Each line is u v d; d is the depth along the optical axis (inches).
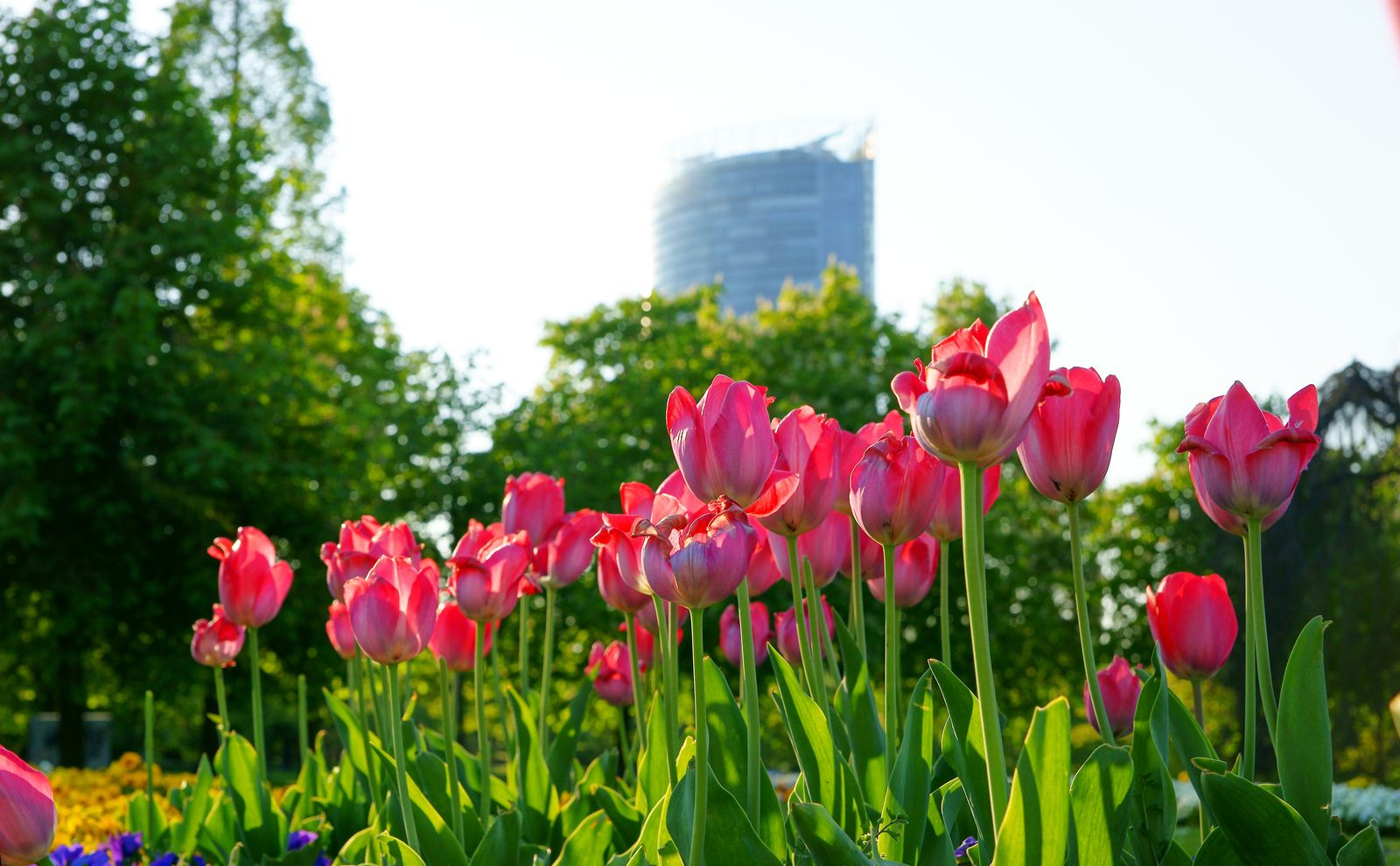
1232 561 522.9
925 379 59.4
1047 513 892.0
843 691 88.0
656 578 64.1
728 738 76.2
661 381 791.7
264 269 751.7
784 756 720.3
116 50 708.0
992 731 56.2
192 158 710.5
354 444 766.5
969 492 56.7
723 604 536.7
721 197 7534.5
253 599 128.1
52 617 666.8
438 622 120.1
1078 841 58.9
